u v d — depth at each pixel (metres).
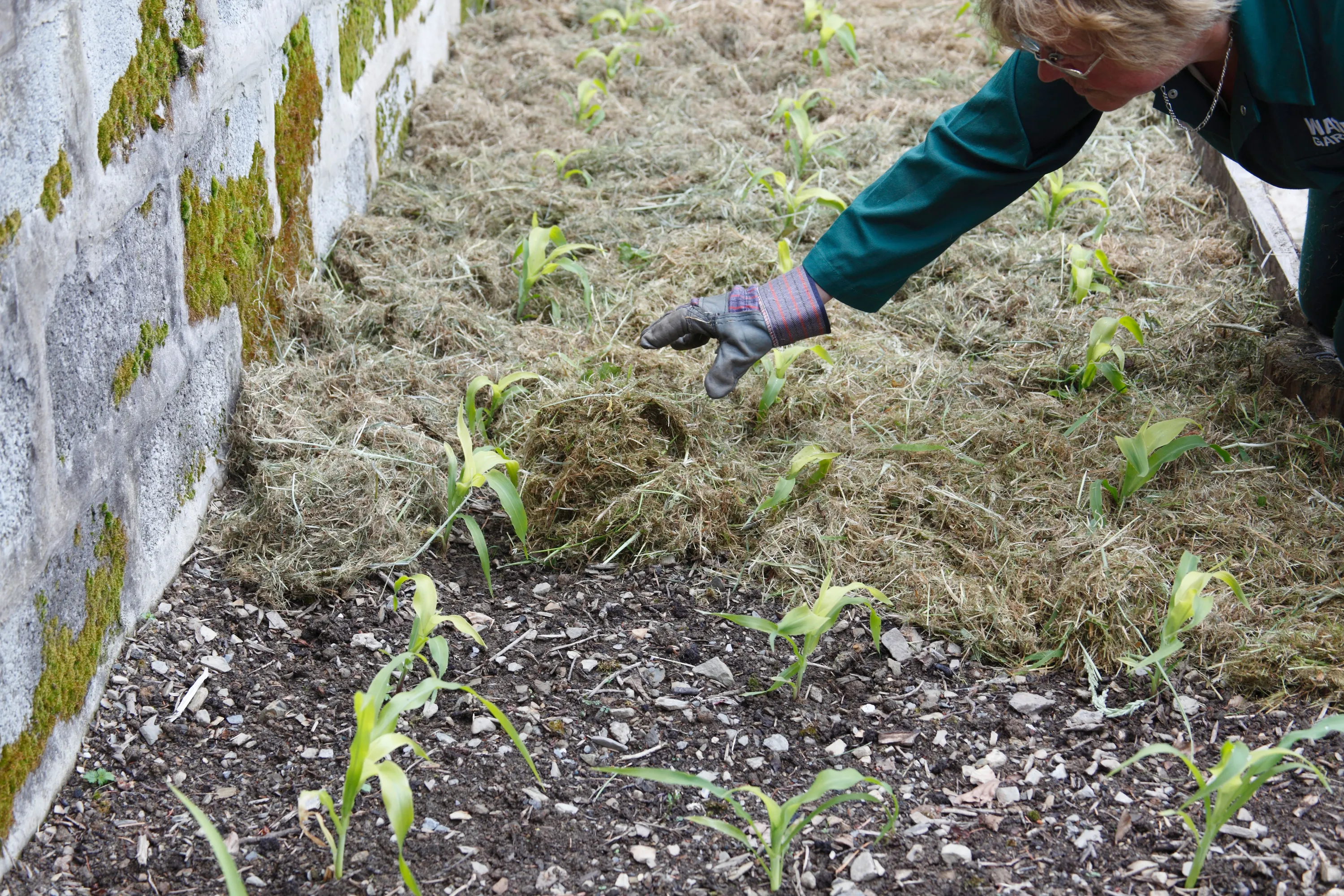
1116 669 2.07
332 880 1.63
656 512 2.36
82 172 1.78
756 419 2.63
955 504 2.41
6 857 1.59
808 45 4.71
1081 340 2.96
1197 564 2.03
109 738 1.86
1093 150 3.88
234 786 1.80
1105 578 2.16
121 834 1.70
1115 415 2.72
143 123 2.02
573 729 1.94
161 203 2.11
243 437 2.49
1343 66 1.82
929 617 2.18
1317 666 2.01
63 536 1.75
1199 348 2.95
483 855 1.68
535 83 4.41
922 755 1.91
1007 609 2.18
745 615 2.20
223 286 2.45
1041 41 1.72
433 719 1.95
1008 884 1.64
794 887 1.64
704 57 4.63
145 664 2.01
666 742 1.92
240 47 2.48
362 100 3.46
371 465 2.42
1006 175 2.16
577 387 2.62
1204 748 1.91
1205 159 3.76
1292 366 2.72
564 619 2.20
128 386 1.98
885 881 1.65
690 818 1.62
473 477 2.21
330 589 2.23
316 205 3.10
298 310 2.89
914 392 2.79
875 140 3.96
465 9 4.89
